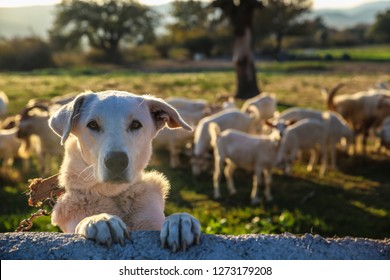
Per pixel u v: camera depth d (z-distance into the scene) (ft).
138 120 10.23
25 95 79.25
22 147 37.55
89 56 248.32
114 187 10.57
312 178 36.83
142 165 10.61
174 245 8.13
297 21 263.49
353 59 204.95
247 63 82.07
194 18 285.43
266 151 31.48
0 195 31.96
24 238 8.48
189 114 43.68
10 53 212.43
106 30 278.26
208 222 26.91
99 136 9.96
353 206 30.60
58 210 10.80
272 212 29.63
